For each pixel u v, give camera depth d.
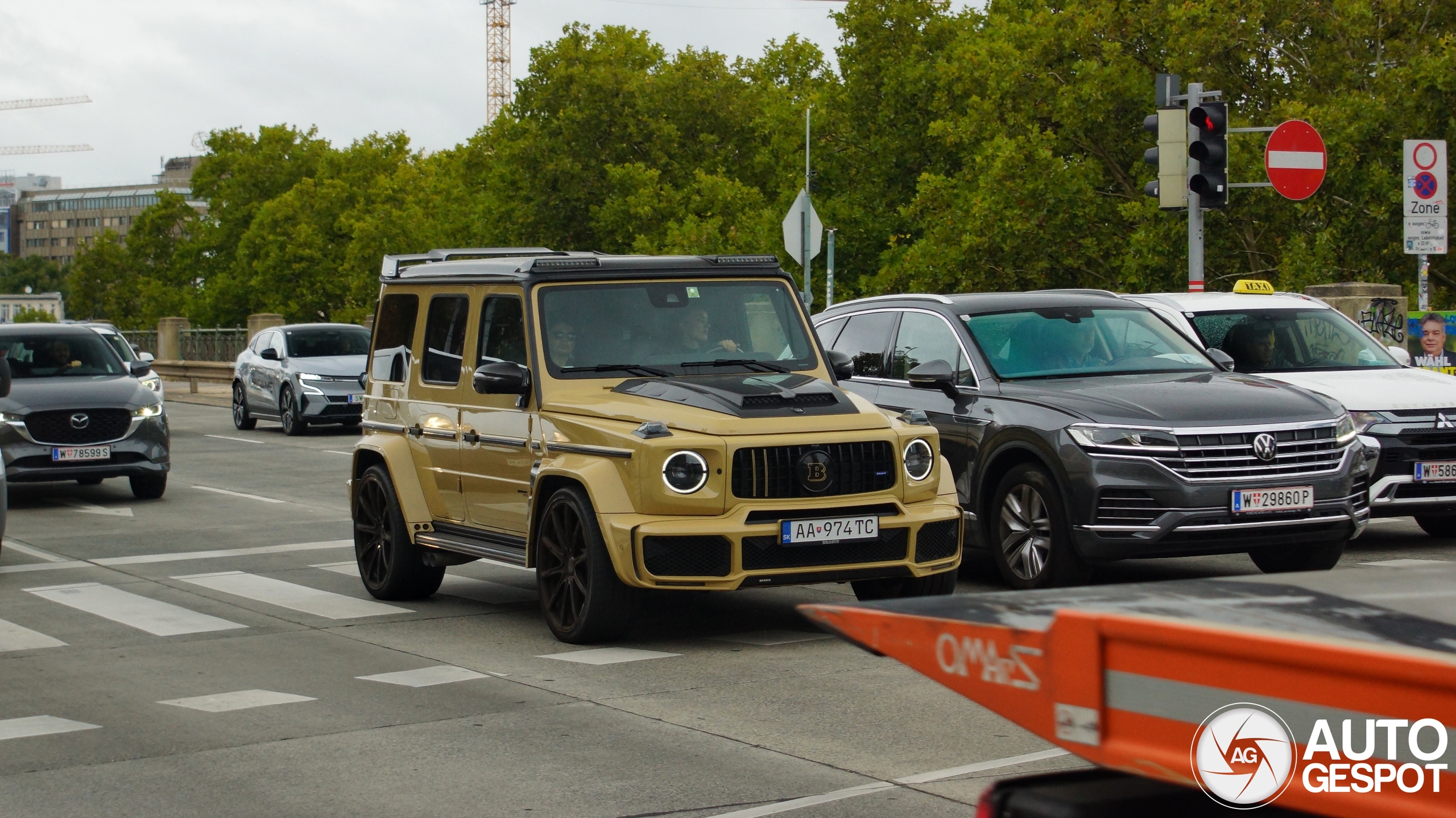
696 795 5.35
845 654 7.91
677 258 9.12
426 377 9.62
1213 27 28.52
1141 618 2.49
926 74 43.88
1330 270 26.33
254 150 81.00
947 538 8.20
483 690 7.17
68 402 16.33
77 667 7.96
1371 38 29.17
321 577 11.19
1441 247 16.05
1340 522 8.97
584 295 8.79
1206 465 8.77
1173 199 16.45
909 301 10.96
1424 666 2.11
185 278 81.31
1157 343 10.34
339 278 69.50
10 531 14.41
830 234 25.25
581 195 56.06
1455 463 11.00
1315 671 2.24
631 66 61.66
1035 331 10.27
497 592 10.36
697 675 7.42
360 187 73.56
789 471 7.79
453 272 9.49
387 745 6.15
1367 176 27.38
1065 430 9.04
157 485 17.06
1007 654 2.65
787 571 7.71
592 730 6.33
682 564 7.64
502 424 8.75
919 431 8.20
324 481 18.84
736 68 60.62
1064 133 31.69
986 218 31.05
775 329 9.12
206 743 6.26
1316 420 9.01
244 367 28.73
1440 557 10.84
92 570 11.70
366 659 8.01
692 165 56.81
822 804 5.21
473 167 66.19
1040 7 35.72
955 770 5.64
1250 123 28.50
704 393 8.05
